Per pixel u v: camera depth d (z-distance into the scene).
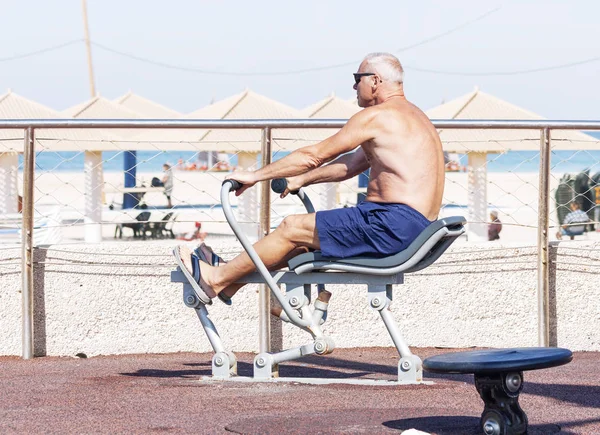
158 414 6.09
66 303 9.62
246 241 7.21
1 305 9.62
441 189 7.13
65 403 6.51
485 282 9.91
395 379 7.81
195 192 42.50
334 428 5.57
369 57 7.43
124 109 25.81
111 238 25.48
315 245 7.21
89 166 22.84
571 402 6.54
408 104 7.31
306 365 8.84
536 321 9.92
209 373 8.20
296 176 7.84
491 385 5.12
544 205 9.75
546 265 9.75
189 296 7.70
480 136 18.91
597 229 19.27
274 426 5.62
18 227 15.57
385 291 7.17
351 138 7.04
